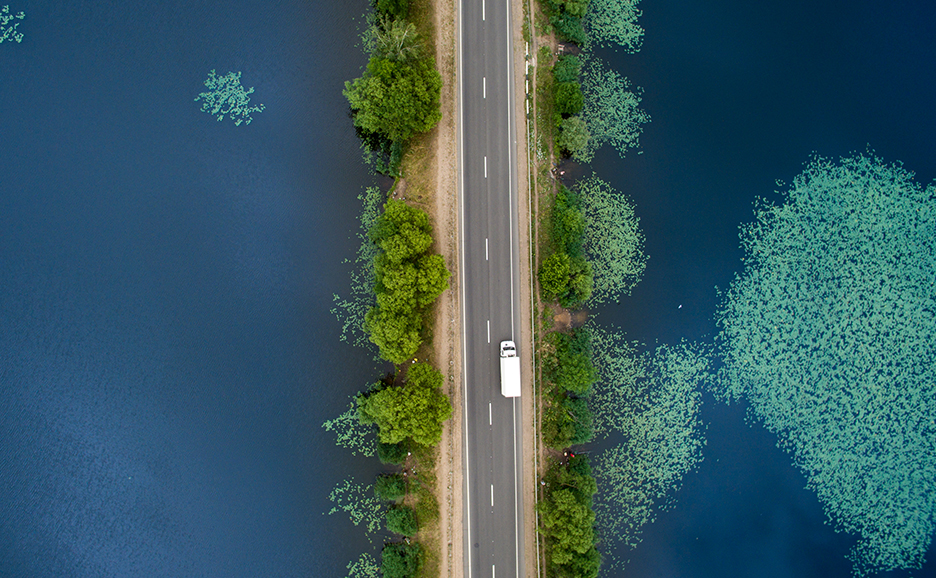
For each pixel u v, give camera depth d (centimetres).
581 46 6675
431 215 6381
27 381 6469
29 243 6538
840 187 6875
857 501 6600
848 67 7050
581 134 6219
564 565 5941
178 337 6500
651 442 6519
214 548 6347
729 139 6869
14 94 6625
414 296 5875
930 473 6631
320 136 6606
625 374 6531
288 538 6341
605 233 6625
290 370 6456
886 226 6838
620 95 6750
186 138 6606
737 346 6656
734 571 6475
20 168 6588
